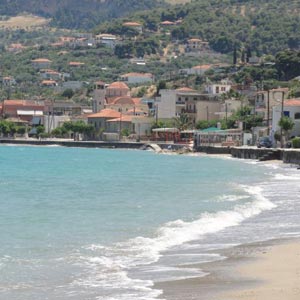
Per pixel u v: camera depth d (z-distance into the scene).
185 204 79.38
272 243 52.28
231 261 45.62
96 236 57.34
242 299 35.34
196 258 46.88
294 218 66.12
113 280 40.97
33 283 40.78
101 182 117.00
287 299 35.06
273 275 41.09
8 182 118.81
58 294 38.09
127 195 92.62
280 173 134.62
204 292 37.31
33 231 60.53
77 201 85.81
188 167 158.50
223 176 127.50
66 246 52.78
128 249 50.97
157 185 108.56
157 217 68.56
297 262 44.91
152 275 42.00
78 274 42.91
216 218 66.69
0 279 41.84
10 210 76.56
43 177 131.50
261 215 68.38
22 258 48.19
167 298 36.31
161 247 51.59
